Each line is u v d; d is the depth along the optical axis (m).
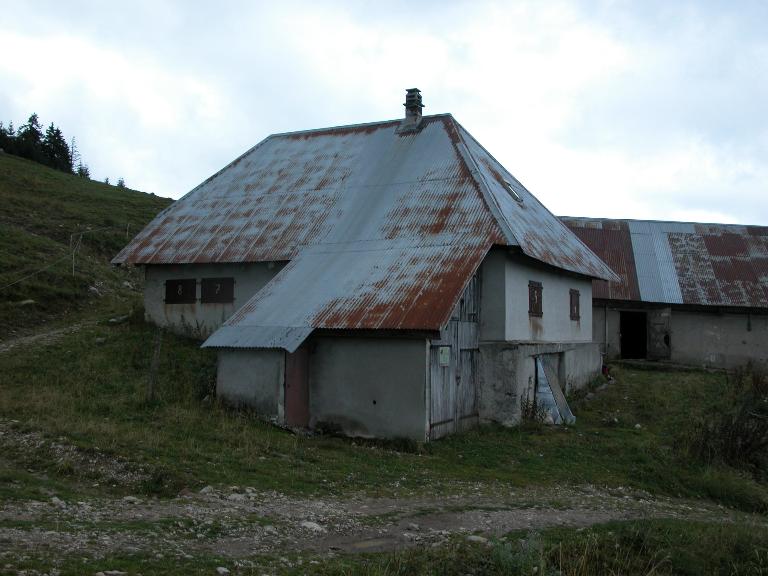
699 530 10.26
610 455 15.47
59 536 7.23
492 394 17.91
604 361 28.98
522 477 13.35
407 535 8.74
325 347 16.42
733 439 15.99
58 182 50.03
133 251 23.23
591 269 23.81
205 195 25.27
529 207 23.78
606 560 8.62
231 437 13.59
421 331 14.93
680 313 29.77
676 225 34.72
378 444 15.27
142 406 15.41
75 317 25.80
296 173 24.55
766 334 28.81
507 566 7.66
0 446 11.43
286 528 8.59
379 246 18.94
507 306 18.16
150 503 9.31
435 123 24.31
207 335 22.28
